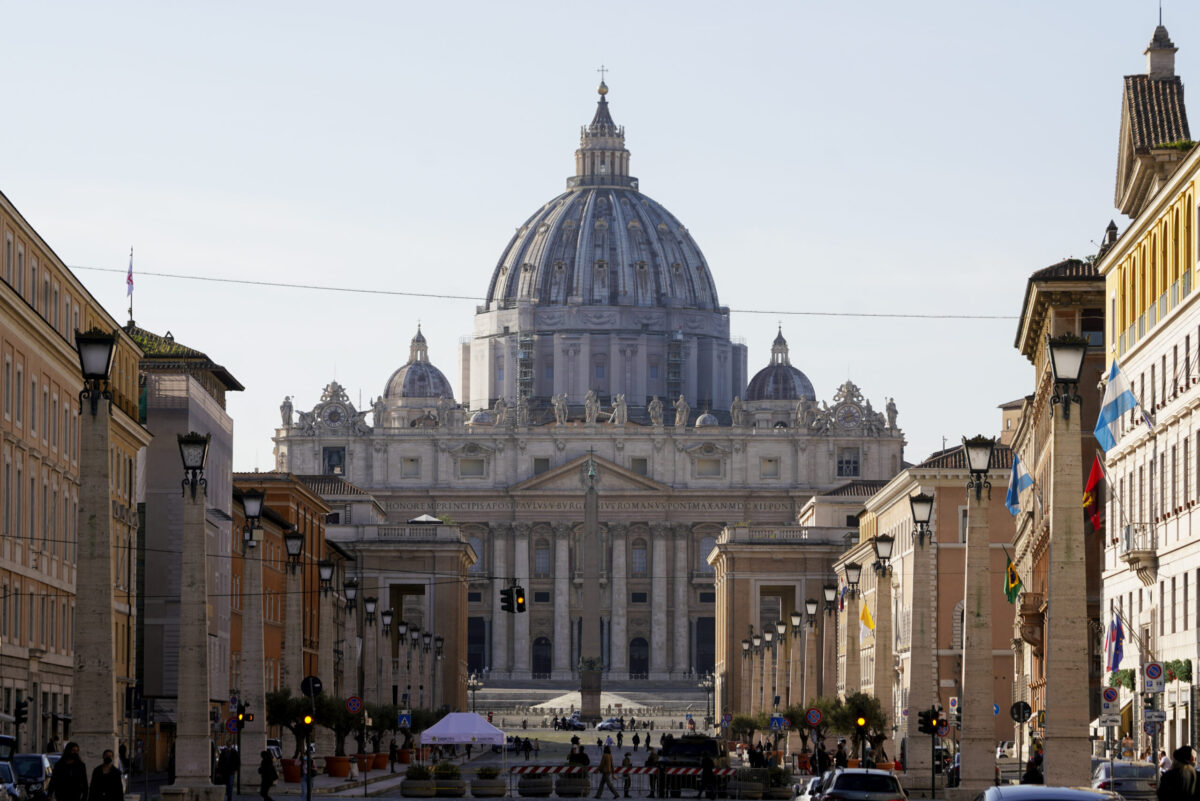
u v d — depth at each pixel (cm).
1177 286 9350
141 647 15375
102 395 5969
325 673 12581
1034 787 4150
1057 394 5991
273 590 19138
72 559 12438
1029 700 14350
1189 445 9181
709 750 12131
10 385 10631
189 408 15625
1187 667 8975
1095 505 10219
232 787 9512
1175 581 9444
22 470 10931
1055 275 12731
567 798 11569
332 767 13025
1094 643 11712
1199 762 8762
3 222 10575
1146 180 10469
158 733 15212
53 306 11912
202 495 7588
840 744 12119
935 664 19762
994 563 18738
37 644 11388
